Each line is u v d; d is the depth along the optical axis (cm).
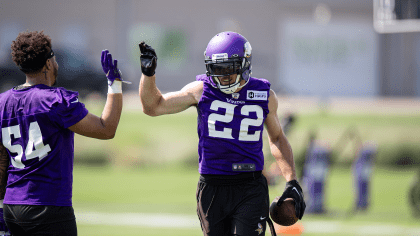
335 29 15150
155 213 3512
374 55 15350
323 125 6138
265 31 15188
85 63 8569
